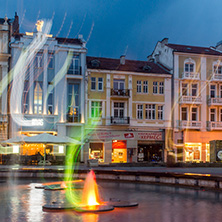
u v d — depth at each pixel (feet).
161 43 157.58
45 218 32.37
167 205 40.01
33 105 129.39
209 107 146.82
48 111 130.72
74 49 133.69
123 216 33.47
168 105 142.92
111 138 134.51
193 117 146.10
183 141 142.20
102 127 134.00
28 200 43.29
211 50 161.79
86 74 133.28
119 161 135.13
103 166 102.17
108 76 136.26
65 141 101.14
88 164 105.60
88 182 66.49
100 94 135.13
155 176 65.21
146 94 140.67
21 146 126.21
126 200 43.96
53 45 132.57
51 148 129.18
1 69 127.85
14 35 134.82
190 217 33.35
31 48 130.00
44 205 38.14
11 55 128.77
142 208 37.96
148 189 55.98
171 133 141.59
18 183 64.54
